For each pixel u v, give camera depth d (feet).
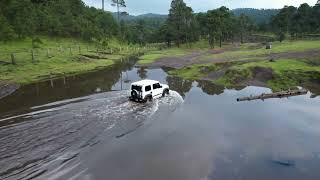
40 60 196.85
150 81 102.73
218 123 80.18
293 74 138.72
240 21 417.49
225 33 379.55
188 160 57.98
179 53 299.99
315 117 85.46
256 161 57.93
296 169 54.85
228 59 210.18
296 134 72.08
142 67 211.82
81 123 76.28
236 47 333.42
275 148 63.82
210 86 136.46
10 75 154.10
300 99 107.65
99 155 59.62
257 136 70.69
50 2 348.38
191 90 127.54
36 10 298.56
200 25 400.47
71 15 334.44
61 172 52.60
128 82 146.30
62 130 71.05
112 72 184.34
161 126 77.10
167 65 218.59
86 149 61.87
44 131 70.33
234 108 95.81
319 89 122.93
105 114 84.43
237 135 71.36
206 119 83.61
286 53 204.33
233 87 133.49
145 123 78.64
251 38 470.39
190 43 392.68
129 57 284.82
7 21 199.72
